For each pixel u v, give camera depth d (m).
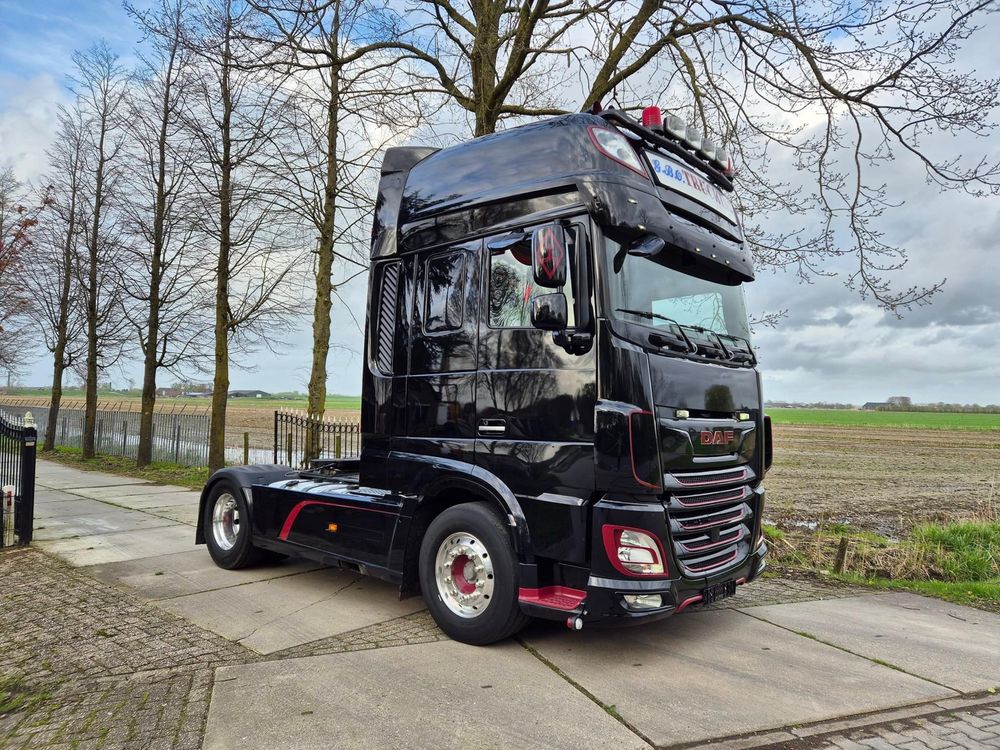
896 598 5.94
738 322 5.06
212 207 12.59
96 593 5.55
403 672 3.90
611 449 3.81
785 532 8.92
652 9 8.32
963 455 27.83
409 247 5.11
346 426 12.51
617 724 3.28
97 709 3.45
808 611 5.39
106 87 17.47
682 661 4.16
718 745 3.11
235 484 6.35
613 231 4.11
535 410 4.18
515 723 3.27
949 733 3.29
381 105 10.08
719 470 4.43
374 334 5.30
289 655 4.18
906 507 13.02
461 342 4.65
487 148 4.82
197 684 3.73
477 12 9.59
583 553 3.90
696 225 4.72
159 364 17.17
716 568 4.29
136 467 16.80
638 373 3.92
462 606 4.45
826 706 3.55
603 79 8.95
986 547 7.84
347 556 5.19
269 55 8.77
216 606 5.21
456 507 4.50
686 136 4.89
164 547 7.38
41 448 22.98
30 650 4.30
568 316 4.11
